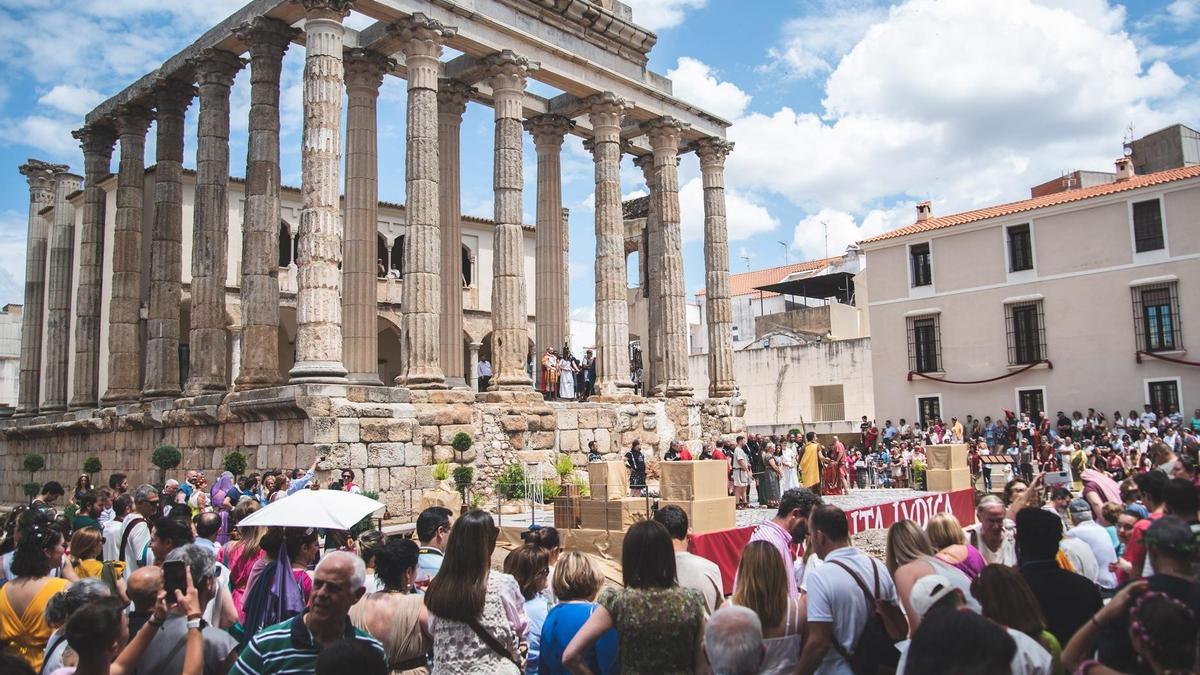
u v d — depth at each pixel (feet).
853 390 167.22
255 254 85.20
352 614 24.70
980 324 141.79
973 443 118.11
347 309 89.51
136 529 35.01
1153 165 167.43
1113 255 129.39
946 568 22.97
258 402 76.84
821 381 171.53
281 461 75.72
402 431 78.13
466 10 89.56
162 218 99.25
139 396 102.37
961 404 142.92
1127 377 127.03
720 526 57.82
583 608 24.34
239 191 121.80
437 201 86.43
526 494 80.89
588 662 23.18
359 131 92.17
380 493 75.82
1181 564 21.58
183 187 118.01
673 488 57.47
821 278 200.64
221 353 91.40
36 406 124.06
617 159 106.42
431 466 80.53
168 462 85.20
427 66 86.38
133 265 104.22
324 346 76.02
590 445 88.48
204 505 57.21
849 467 110.52
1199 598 20.27
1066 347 132.98
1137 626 16.83
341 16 80.43
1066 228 134.21
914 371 148.46
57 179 121.19
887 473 121.08
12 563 27.27
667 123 113.09
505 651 23.61
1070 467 102.42
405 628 24.64
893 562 24.97
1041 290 135.95
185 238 117.80
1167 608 16.57
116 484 57.57
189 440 87.10
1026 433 122.93
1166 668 16.38
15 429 117.91
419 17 85.10
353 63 92.12
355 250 90.48
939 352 146.20
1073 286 132.98
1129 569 27.71
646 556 21.70
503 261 93.15
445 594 23.07
